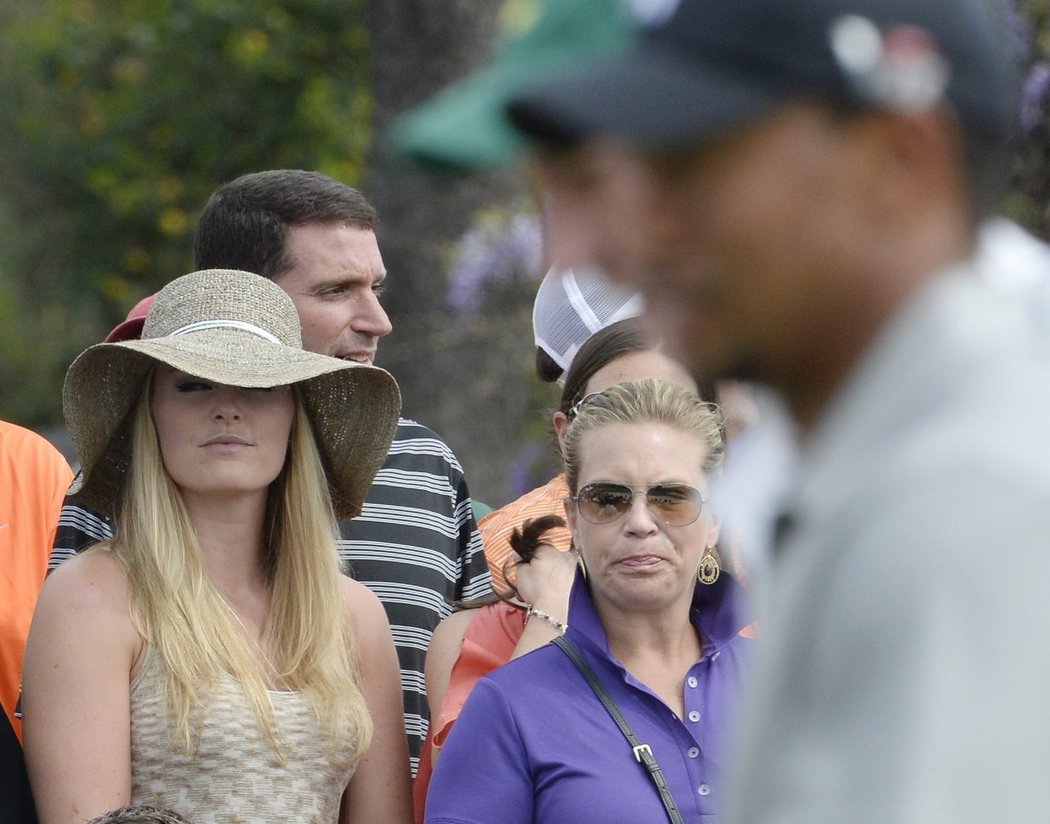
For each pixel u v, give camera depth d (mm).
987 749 3381
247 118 40750
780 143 3779
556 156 4016
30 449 13492
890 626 3541
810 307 3883
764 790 3906
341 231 14258
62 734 10359
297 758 10672
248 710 10594
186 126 41375
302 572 11508
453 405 26219
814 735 3746
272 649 11227
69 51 45938
